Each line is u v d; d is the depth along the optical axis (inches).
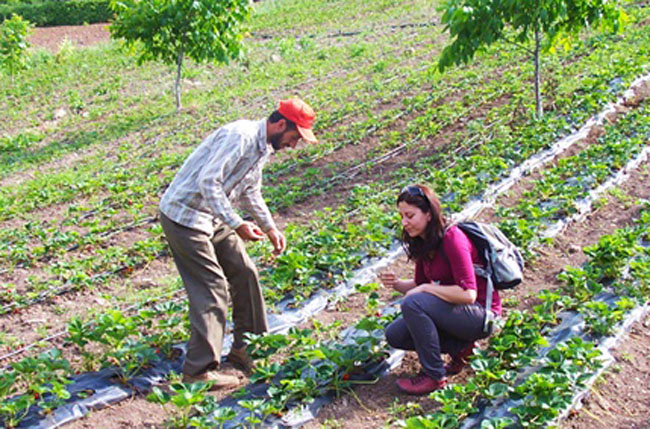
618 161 345.4
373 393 185.5
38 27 1144.2
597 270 231.3
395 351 200.8
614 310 201.8
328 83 627.8
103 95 693.9
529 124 412.2
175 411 180.7
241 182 182.1
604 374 188.5
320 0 1135.6
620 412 175.5
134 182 423.8
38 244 347.9
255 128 177.8
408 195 172.6
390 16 932.6
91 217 381.1
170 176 433.1
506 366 185.6
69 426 172.7
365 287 221.3
